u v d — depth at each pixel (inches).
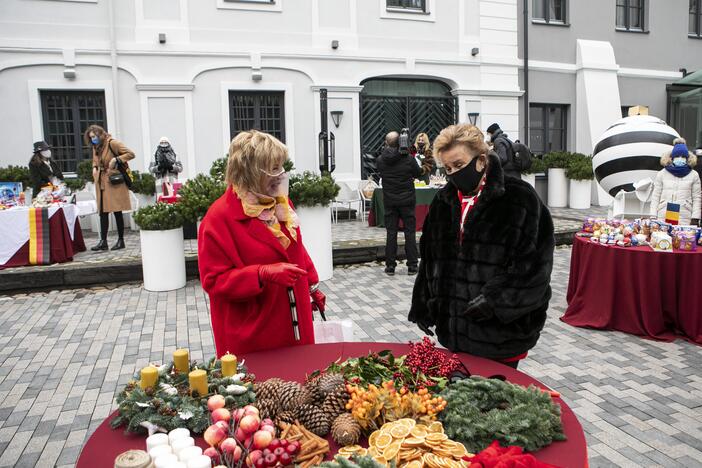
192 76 408.5
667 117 585.0
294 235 83.8
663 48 575.8
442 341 84.0
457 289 80.2
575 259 198.5
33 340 180.9
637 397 131.4
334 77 445.7
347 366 66.5
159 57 401.7
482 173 77.7
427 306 86.5
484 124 495.5
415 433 50.7
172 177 357.1
